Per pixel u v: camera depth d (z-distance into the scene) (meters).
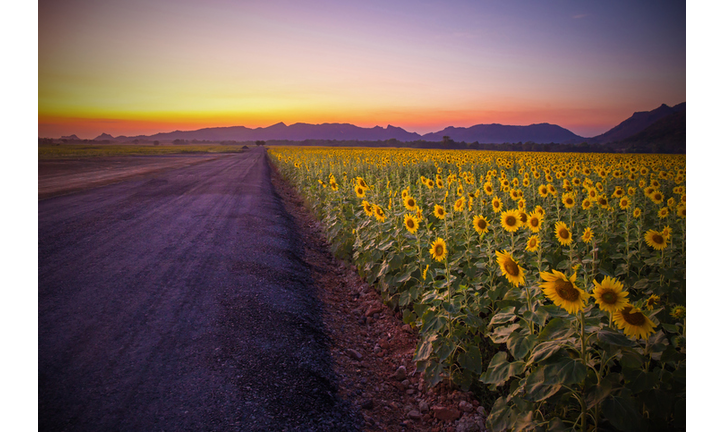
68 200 13.59
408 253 5.43
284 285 6.23
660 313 3.79
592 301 3.16
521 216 4.81
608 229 6.86
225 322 4.80
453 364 3.86
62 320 4.68
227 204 13.86
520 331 3.27
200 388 3.50
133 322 4.72
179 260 7.18
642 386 2.51
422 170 22.08
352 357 4.52
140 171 28.19
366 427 3.33
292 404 3.40
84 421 3.01
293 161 31.25
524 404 2.85
